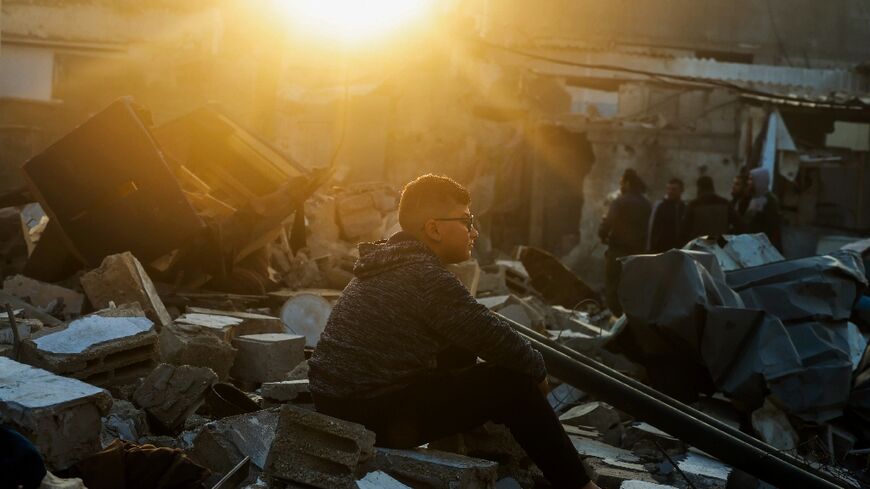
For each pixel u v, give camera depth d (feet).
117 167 22.90
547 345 14.98
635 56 83.35
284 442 10.53
